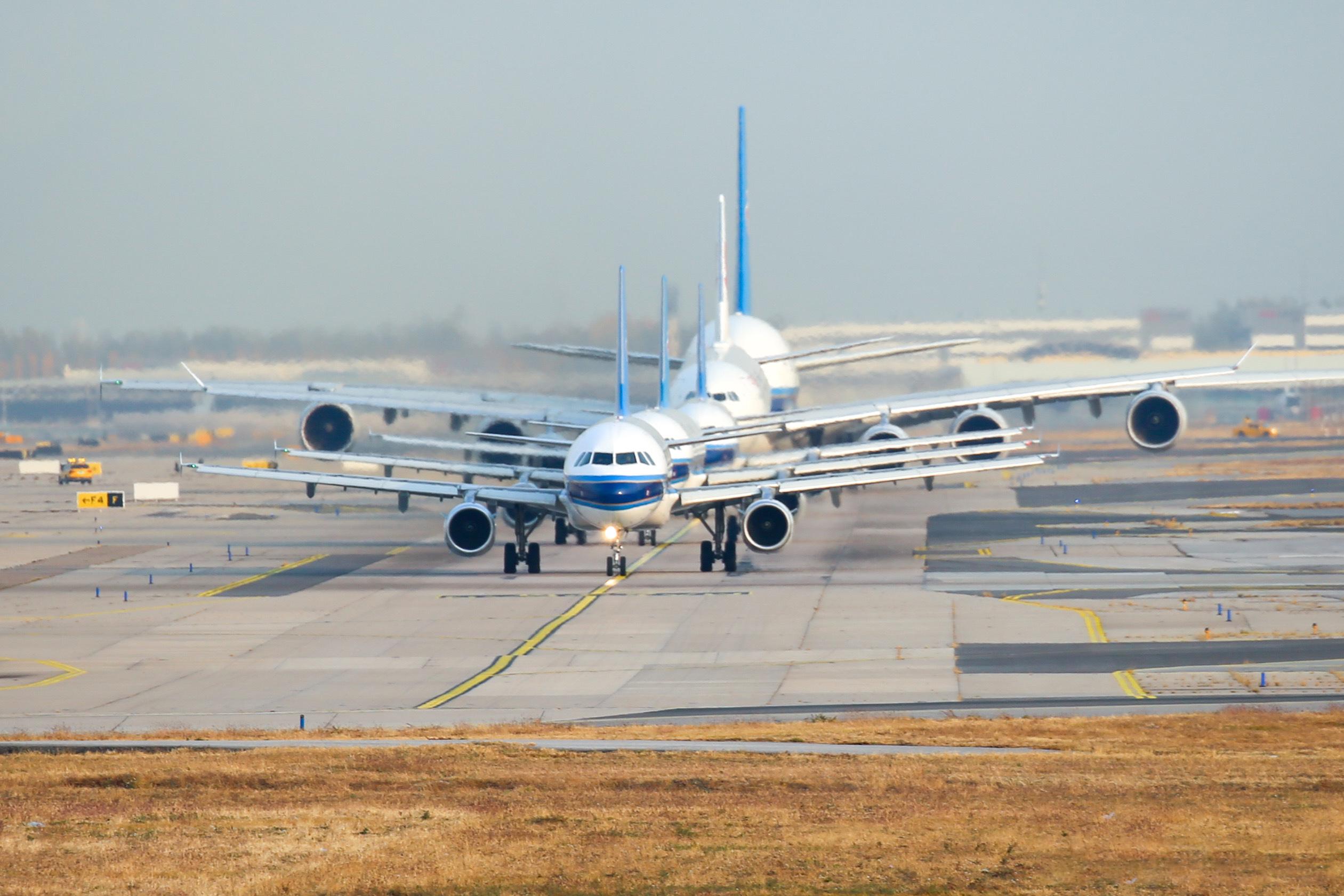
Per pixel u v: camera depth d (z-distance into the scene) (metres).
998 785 99.25
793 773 103.25
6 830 91.12
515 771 105.56
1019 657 151.50
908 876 79.56
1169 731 117.44
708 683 142.38
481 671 150.00
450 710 132.50
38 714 132.50
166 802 97.75
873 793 97.62
